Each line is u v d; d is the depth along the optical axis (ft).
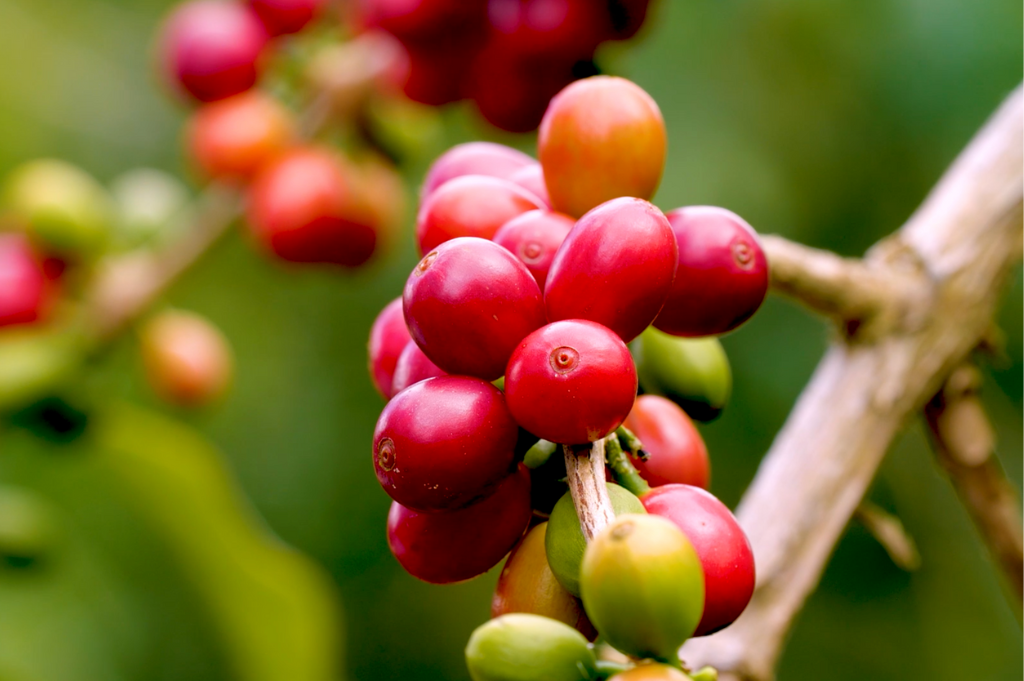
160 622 1.89
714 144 2.41
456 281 0.93
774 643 1.12
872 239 2.47
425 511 0.94
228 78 1.73
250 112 1.73
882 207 2.44
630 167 0.99
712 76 2.45
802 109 2.44
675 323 1.00
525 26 1.34
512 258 0.94
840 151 2.44
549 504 0.98
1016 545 1.19
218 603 1.88
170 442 1.73
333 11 1.75
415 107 1.74
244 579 1.83
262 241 1.73
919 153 2.40
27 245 1.67
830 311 1.17
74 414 1.65
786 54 2.45
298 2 1.72
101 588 1.86
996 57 2.26
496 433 0.93
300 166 1.70
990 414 2.52
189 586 1.88
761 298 1.00
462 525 0.97
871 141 2.43
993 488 1.19
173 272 1.73
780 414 2.47
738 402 2.48
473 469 0.92
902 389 1.16
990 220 1.18
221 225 1.74
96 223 1.67
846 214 2.46
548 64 1.36
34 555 1.79
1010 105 1.21
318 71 1.74
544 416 0.91
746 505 1.16
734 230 0.99
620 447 0.96
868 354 1.17
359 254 1.76
